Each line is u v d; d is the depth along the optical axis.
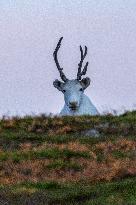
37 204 73.75
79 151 101.69
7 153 101.25
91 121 124.50
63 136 115.44
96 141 112.06
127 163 90.38
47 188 82.75
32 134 117.25
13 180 86.81
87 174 88.19
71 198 75.69
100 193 76.06
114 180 83.62
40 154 100.75
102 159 99.00
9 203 74.06
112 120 125.81
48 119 126.50
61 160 96.50
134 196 73.81
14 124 125.31
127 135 117.56
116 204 72.00
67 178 87.25
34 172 92.06
